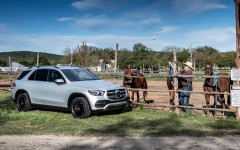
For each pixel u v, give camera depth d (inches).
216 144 167.8
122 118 261.9
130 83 351.9
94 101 251.8
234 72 229.8
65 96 274.1
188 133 197.8
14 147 160.4
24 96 314.5
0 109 307.3
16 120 256.8
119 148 157.6
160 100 414.0
